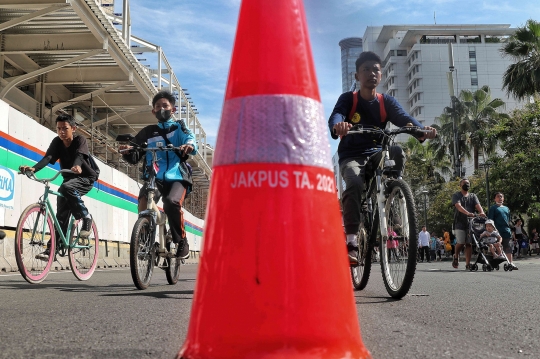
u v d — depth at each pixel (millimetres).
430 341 2174
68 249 5766
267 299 1338
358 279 4445
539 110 26812
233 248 1383
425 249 24031
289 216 1406
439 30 108125
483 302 3523
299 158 1463
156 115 4871
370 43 124750
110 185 13367
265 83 1516
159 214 4746
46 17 13484
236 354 1305
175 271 5324
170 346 2100
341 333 1377
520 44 27641
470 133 44938
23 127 8414
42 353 1982
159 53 20031
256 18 1580
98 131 19344
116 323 2658
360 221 3799
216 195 1466
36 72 14031
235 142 1472
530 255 27641
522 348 2059
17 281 5586
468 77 104562
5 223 7750
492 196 29969
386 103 4039
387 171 3717
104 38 14250
